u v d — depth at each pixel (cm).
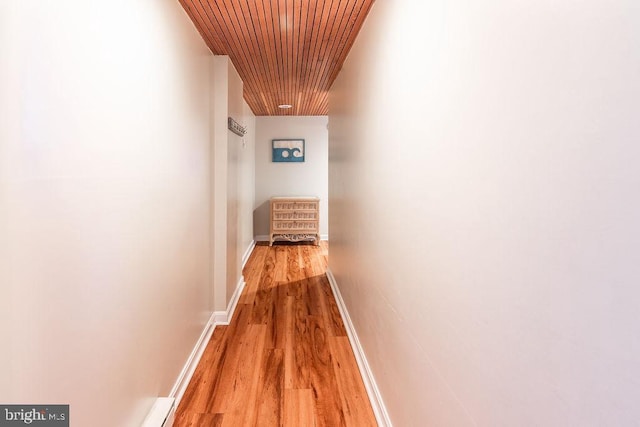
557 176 64
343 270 335
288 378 229
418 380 135
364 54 235
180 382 208
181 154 211
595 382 56
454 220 104
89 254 115
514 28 76
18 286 86
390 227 172
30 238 90
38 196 92
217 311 312
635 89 49
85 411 114
